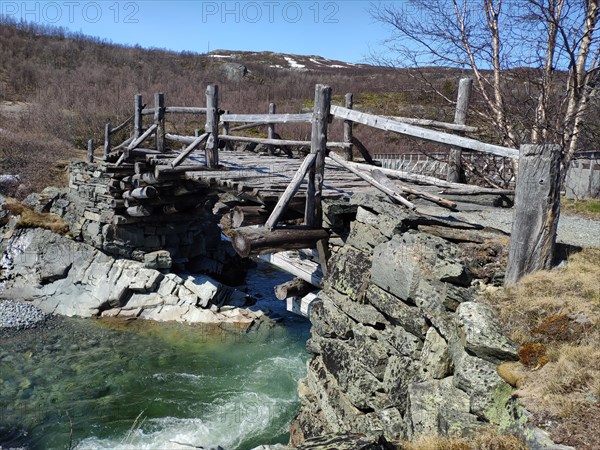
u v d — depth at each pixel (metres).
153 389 10.19
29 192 18.73
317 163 6.50
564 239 5.89
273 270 17.89
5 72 38.66
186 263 15.66
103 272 14.38
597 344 3.62
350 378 5.75
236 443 8.57
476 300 4.36
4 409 9.35
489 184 9.98
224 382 10.52
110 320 13.53
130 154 12.19
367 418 5.33
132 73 40.53
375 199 5.93
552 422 3.09
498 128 9.29
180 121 28.75
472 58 9.67
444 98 9.94
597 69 8.44
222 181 7.84
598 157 10.89
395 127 5.83
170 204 13.42
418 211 6.43
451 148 8.07
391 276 5.09
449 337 4.20
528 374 3.50
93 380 10.51
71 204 15.77
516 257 4.57
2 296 14.55
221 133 15.34
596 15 8.36
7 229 15.87
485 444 3.23
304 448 3.63
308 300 8.32
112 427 8.91
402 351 4.97
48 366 11.05
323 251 6.61
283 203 6.18
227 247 17.16
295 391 10.23
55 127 26.30
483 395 3.58
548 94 8.76
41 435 8.63
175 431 8.85
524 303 4.18
